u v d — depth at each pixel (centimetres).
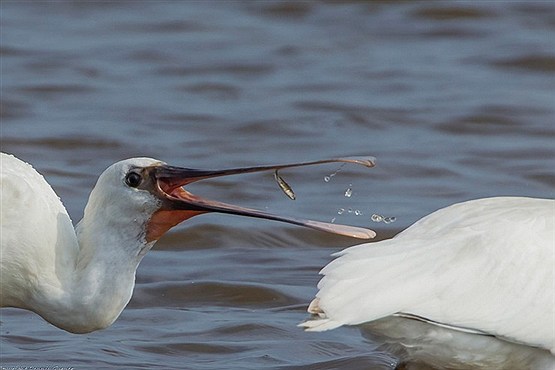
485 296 1074
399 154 2048
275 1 3061
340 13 2994
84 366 1280
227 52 2723
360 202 1825
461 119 2253
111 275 1134
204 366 1288
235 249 1647
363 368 1286
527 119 2250
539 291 1086
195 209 1137
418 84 2488
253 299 1480
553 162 2009
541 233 1106
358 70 2595
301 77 2547
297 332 1378
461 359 1088
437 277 1065
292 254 1634
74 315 1138
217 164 2005
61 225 1149
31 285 1140
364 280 1044
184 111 2312
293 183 1914
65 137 2120
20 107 2319
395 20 2934
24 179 1147
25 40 2780
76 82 2481
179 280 1533
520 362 1107
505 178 1938
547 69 2588
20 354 1310
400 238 1104
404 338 1071
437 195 1864
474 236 1093
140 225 1137
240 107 2344
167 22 2950
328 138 2161
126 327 1395
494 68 2600
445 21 2906
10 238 1131
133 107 2333
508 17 2909
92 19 2980
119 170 1134
